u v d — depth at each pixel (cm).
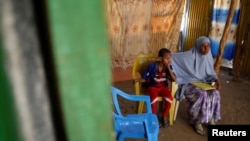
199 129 270
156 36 471
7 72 28
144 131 196
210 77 288
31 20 28
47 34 29
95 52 30
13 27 27
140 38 444
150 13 441
